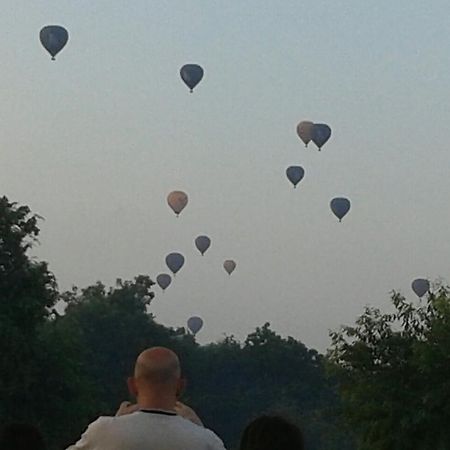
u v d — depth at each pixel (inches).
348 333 2048.5
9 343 2472.9
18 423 424.2
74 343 2657.5
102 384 4982.8
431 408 1918.1
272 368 6865.2
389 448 1952.5
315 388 6855.3
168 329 5890.8
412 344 2004.2
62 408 2561.5
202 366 6481.3
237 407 6496.1
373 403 1972.2
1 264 2536.9
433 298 2041.1
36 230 2586.1
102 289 5708.7
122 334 5388.8
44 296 2568.9
